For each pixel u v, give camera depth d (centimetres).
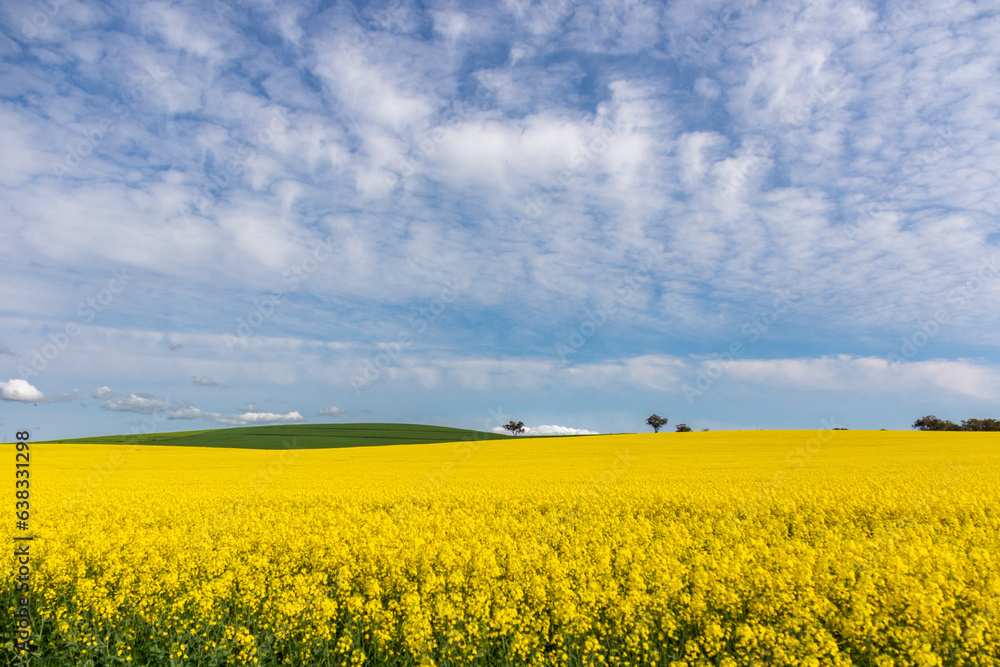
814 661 585
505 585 836
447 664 643
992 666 600
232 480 2566
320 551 1031
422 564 945
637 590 752
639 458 3588
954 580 793
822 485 1850
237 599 813
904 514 1338
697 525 1241
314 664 669
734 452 3978
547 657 658
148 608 777
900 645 632
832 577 811
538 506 1595
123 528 1303
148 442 6525
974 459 3023
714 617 695
